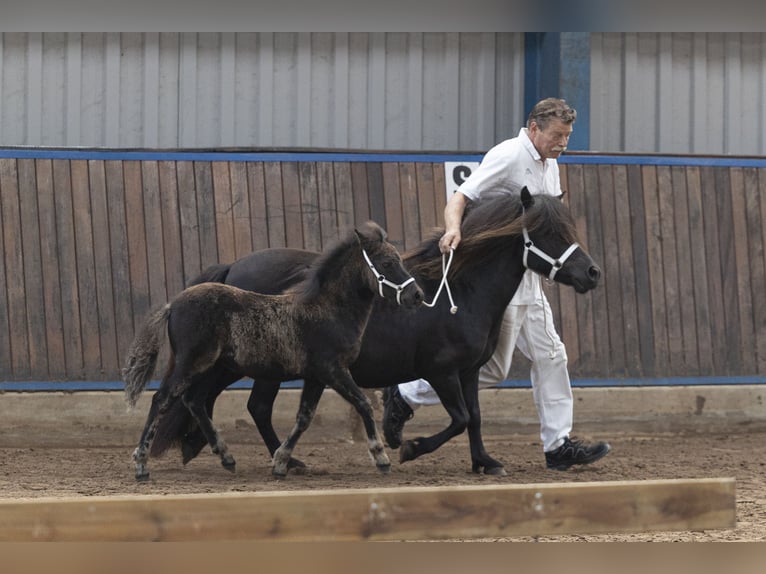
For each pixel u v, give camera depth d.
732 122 15.20
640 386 13.74
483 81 14.58
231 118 14.13
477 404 10.03
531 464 11.09
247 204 13.10
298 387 12.82
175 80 14.03
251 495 4.52
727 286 14.15
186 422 9.59
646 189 13.96
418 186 13.44
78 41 13.84
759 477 10.28
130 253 12.85
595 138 14.87
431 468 10.69
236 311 8.97
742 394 13.97
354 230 9.05
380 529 4.58
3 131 13.77
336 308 9.06
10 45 13.73
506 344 10.21
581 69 14.25
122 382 12.70
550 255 9.45
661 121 15.02
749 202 14.30
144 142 13.98
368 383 9.73
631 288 13.82
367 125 14.39
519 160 9.87
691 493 4.82
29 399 12.42
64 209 12.76
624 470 10.64
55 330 12.63
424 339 9.55
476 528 4.65
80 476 9.86
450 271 9.59
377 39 14.39
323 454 11.94
